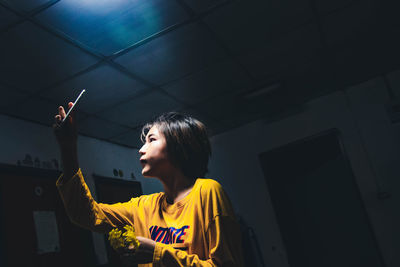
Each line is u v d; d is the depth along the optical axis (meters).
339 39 4.18
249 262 5.55
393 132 5.36
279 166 6.12
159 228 0.87
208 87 4.61
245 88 4.89
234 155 6.32
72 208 0.91
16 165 3.97
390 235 5.14
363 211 5.33
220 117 5.79
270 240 5.82
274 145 6.07
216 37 3.53
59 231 4.28
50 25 2.82
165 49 3.52
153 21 3.05
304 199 5.90
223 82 4.57
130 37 3.20
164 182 0.93
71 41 3.07
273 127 6.12
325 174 5.82
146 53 3.51
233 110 5.60
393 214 5.18
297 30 3.76
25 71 3.37
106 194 5.23
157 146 0.92
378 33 4.23
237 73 4.41
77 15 2.78
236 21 3.33
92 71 3.62
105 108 4.53
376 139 5.43
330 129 5.70
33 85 3.64
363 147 5.49
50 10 2.67
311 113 5.89
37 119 4.39
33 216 3.99
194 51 3.69
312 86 5.41
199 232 0.80
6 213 3.68
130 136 5.68
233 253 0.79
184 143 0.92
